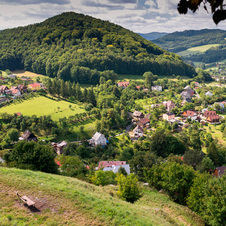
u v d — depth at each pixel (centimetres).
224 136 10762
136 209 3067
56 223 2288
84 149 9200
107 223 2431
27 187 2889
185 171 4184
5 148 9044
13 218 2267
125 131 11962
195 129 11469
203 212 3275
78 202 2742
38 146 4547
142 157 6969
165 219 3136
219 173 6644
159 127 11988
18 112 12212
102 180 4631
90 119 12531
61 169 5591
